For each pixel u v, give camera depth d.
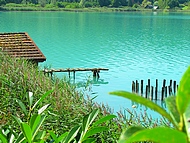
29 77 7.72
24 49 14.97
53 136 2.16
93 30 44.88
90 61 24.83
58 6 98.94
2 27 44.59
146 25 54.00
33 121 1.92
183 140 0.75
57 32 41.53
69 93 7.24
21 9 88.69
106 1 104.69
